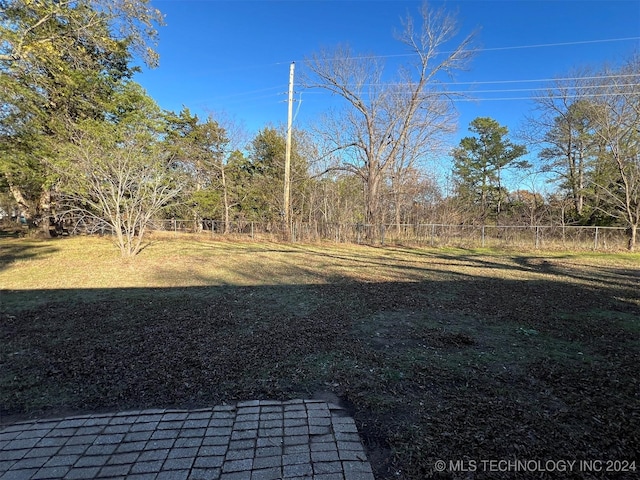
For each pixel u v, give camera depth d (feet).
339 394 8.88
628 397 8.71
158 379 9.61
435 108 66.59
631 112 45.11
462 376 9.84
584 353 11.57
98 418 7.68
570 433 7.20
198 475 5.96
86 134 42.52
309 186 65.10
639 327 14.30
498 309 16.97
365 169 66.08
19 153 44.29
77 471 6.06
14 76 39.55
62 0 36.58
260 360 10.88
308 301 18.42
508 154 100.58
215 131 77.10
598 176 57.77
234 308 16.98
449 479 5.92
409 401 8.48
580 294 20.43
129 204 36.55
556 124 72.43
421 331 13.67
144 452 6.55
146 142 42.06
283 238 57.26
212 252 41.37
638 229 47.03
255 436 7.04
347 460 6.35
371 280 24.71
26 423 7.50
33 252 38.81
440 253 43.86
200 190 73.87
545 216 61.31
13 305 17.37
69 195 40.52
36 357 11.12
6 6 35.42
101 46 41.39
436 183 63.10
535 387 9.22
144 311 16.38
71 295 19.57
